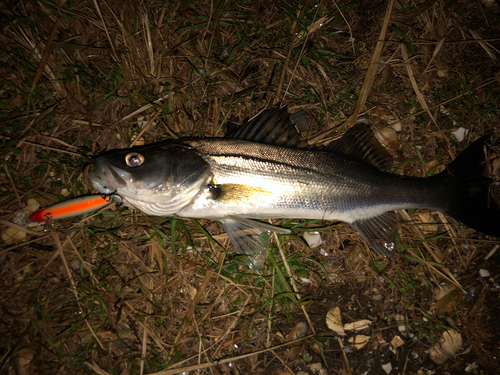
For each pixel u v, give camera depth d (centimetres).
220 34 59
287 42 60
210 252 56
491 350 57
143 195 48
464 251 59
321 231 58
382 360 56
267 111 52
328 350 56
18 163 54
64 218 52
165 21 58
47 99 55
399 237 57
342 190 52
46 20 54
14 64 54
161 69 57
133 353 53
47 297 52
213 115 57
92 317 53
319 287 57
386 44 62
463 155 54
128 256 55
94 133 56
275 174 50
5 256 53
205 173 49
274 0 60
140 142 57
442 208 54
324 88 60
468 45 62
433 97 61
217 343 54
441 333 57
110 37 54
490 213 54
